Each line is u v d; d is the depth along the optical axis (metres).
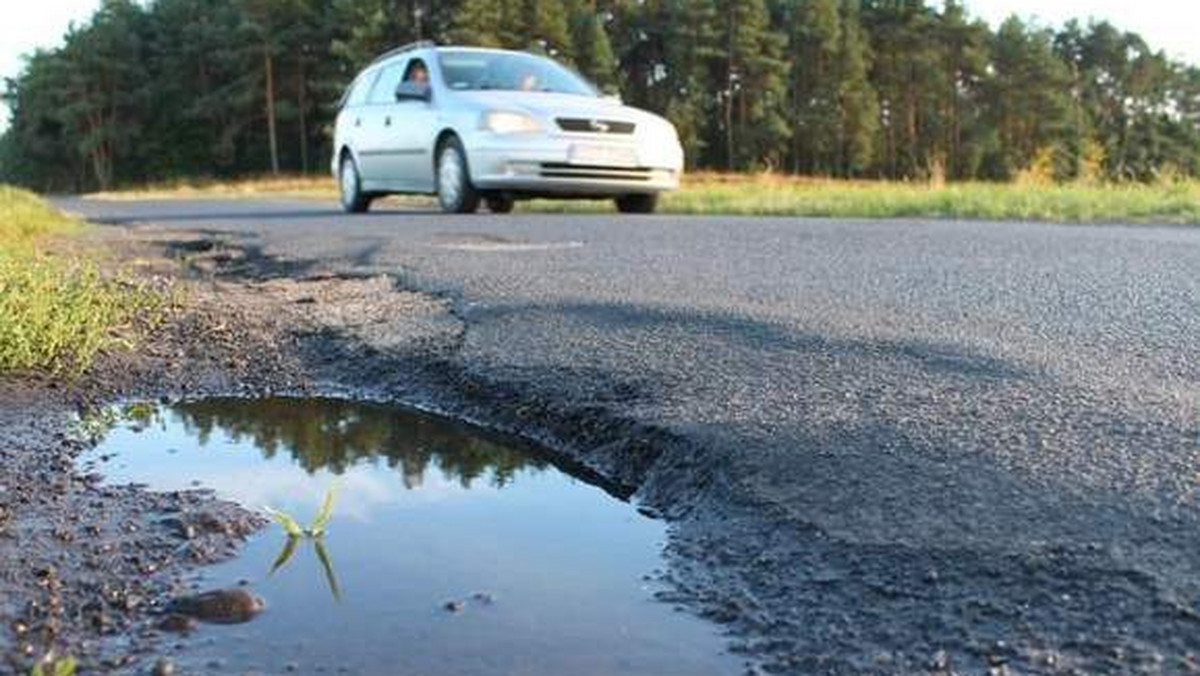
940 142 66.62
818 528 1.83
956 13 65.75
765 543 1.82
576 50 57.88
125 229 9.05
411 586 1.69
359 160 11.13
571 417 2.71
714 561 1.78
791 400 2.58
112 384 3.27
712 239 6.74
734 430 2.38
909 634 1.47
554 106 9.52
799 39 65.69
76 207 15.52
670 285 4.56
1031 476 1.96
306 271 5.62
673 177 10.04
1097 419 2.27
